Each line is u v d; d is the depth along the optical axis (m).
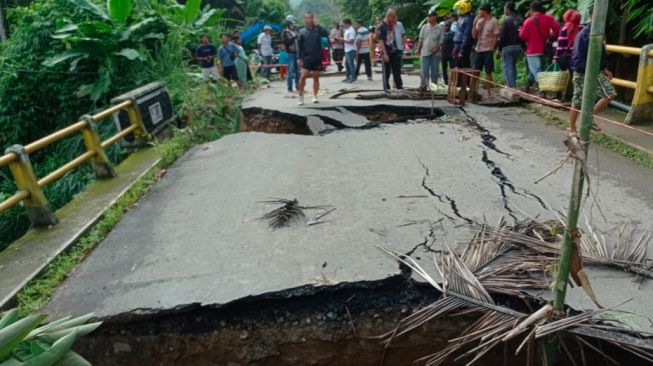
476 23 8.74
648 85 6.31
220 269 3.45
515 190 4.60
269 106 9.06
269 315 3.11
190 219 4.43
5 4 17.25
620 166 5.15
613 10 8.21
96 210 4.80
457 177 5.04
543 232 3.55
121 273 3.56
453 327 2.99
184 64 11.80
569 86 7.77
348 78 12.79
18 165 4.28
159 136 7.85
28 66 10.88
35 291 3.47
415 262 3.30
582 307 2.78
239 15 30.95
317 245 3.71
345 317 3.10
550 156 5.57
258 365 3.16
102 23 9.98
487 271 3.10
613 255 3.25
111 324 3.08
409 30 22.00
